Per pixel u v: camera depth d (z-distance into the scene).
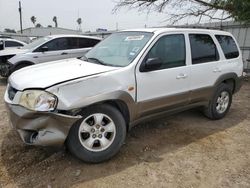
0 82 9.16
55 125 2.97
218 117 5.21
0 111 5.39
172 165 3.44
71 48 9.32
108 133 3.42
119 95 3.36
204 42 4.70
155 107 3.89
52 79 3.06
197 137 4.36
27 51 8.70
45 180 3.03
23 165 3.31
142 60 3.67
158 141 4.15
